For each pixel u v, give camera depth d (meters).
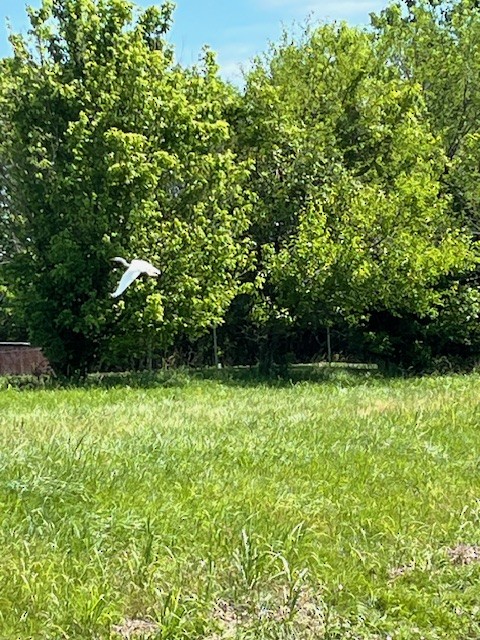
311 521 8.86
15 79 25.86
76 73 25.98
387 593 7.18
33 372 31.42
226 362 36.41
